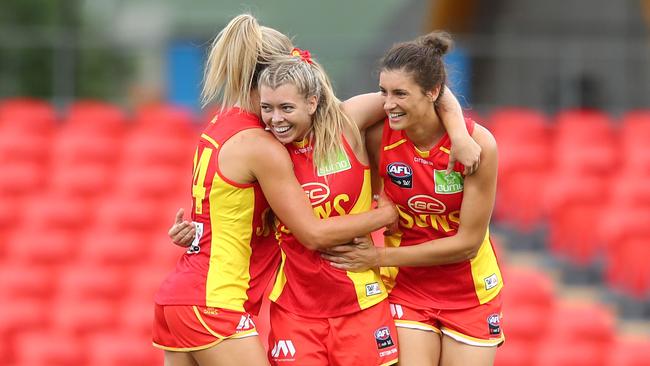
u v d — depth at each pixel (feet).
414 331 71.15
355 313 69.62
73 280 151.33
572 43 201.36
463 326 71.41
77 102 194.80
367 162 70.13
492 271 72.49
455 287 71.46
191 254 69.36
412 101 65.92
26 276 154.92
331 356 69.67
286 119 66.08
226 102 69.67
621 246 154.30
